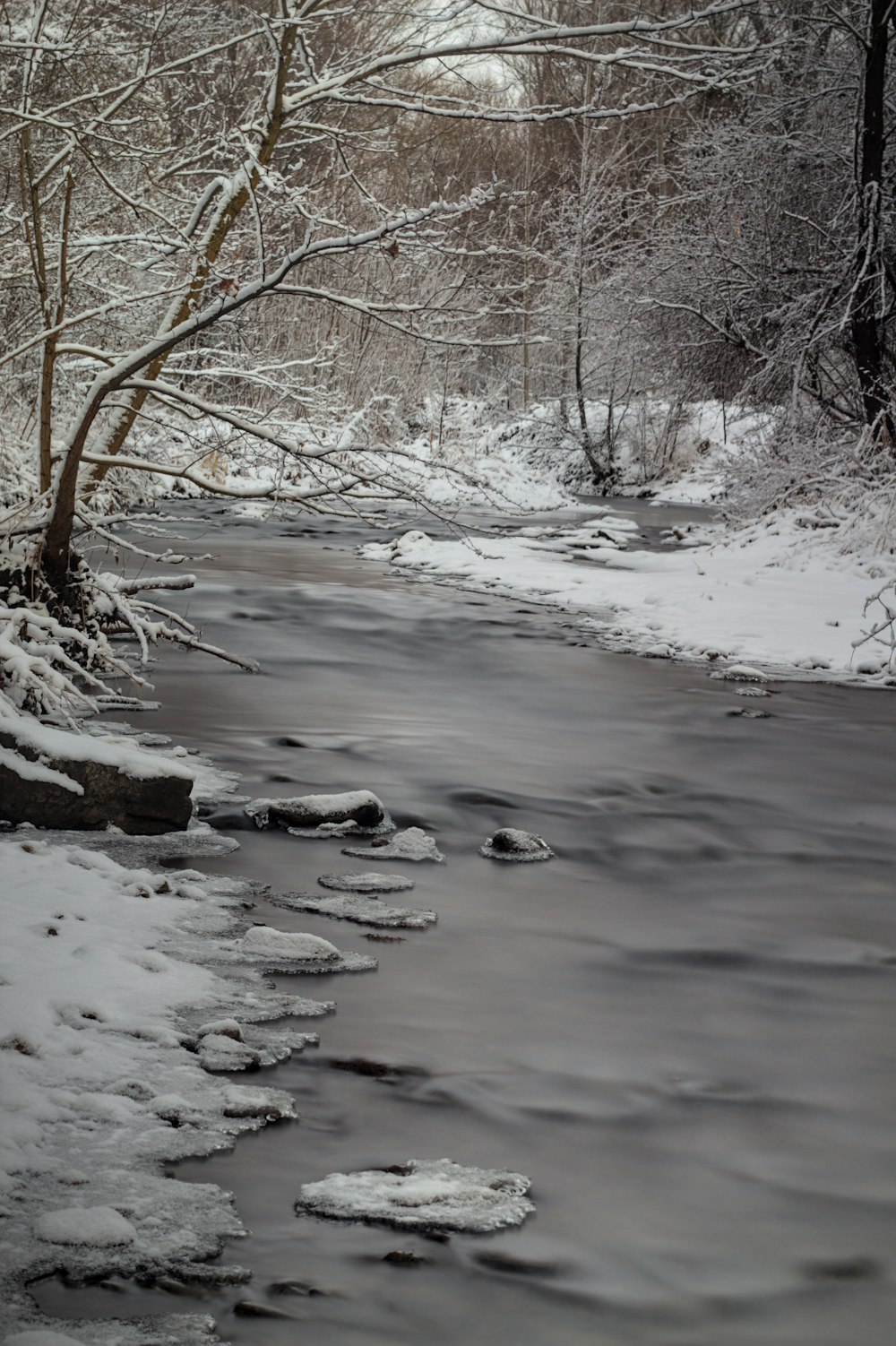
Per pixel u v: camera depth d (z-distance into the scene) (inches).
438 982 217.0
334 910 245.3
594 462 1659.7
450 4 424.5
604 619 670.5
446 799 330.0
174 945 220.2
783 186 968.3
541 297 1536.7
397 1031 196.9
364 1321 130.2
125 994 197.6
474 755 379.2
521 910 257.8
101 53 468.4
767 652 586.6
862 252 897.5
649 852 303.7
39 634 361.7
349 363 1158.3
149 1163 154.0
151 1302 130.4
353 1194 151.3
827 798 358.0
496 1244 144.3
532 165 1731.1
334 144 442.6
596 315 1139.3
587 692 490.0
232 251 476.4
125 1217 143.2
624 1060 192.4
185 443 570.9
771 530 897.5
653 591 737.0
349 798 305.1
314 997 206.8
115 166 533.3
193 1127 162.7
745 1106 180.1
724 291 975.0
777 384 972.6
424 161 1074.1
